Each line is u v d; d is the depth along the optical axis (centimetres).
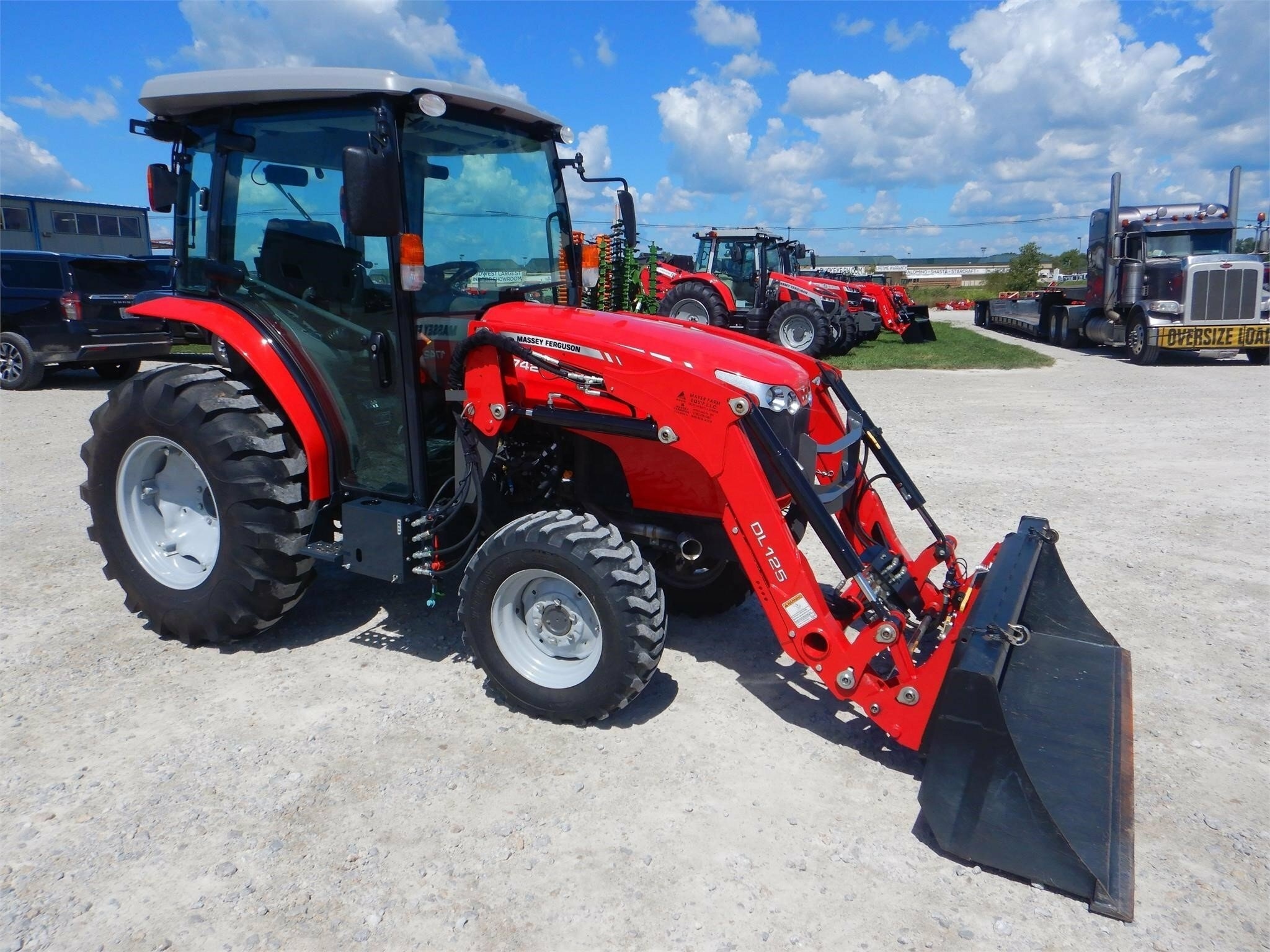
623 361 355
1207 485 747
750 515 337
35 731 353
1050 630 396
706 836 295
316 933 251
